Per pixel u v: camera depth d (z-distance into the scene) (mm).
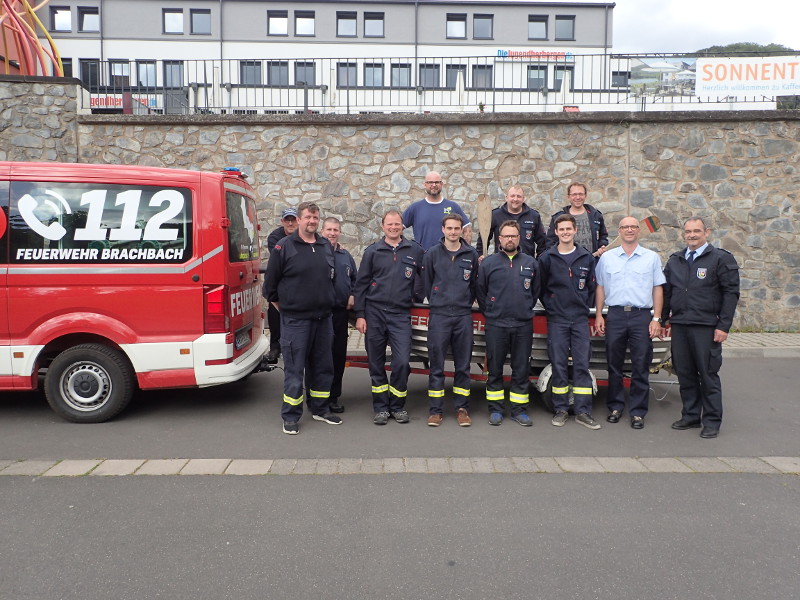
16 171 5289
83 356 5418
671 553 3236
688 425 5488
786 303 9961
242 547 3277
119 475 4266
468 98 11789
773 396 6555
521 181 10023
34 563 3107
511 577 3000
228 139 10062
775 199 9867
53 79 9828
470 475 4309
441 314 5535
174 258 5410
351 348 8742
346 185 10109
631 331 5480
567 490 4051
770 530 3502
